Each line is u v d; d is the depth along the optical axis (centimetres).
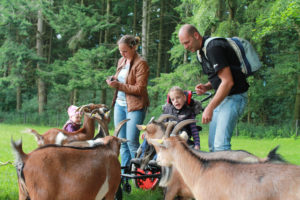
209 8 1622
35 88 3216
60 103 2923
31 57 2570
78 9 2373
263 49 1828
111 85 540
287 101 2327
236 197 274
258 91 1961
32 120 2705
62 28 2373
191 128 489
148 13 2419
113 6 2972
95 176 342
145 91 559
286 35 1967
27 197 330
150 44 2725
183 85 1869
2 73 2823
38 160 317
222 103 425
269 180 259
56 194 318
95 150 358
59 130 527
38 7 2516
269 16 1270
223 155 324
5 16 2502
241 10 1764
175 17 2817
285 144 1418
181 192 418
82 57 2275
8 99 3231
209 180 296
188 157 319
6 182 607
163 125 460
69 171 326
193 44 411
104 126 489
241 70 409
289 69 1794
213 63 387
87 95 2917
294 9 1040
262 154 1091
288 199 246
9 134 1562
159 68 2620
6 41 2667
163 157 335
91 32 2381
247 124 2088
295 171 254
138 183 568
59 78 2669
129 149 573
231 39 412
